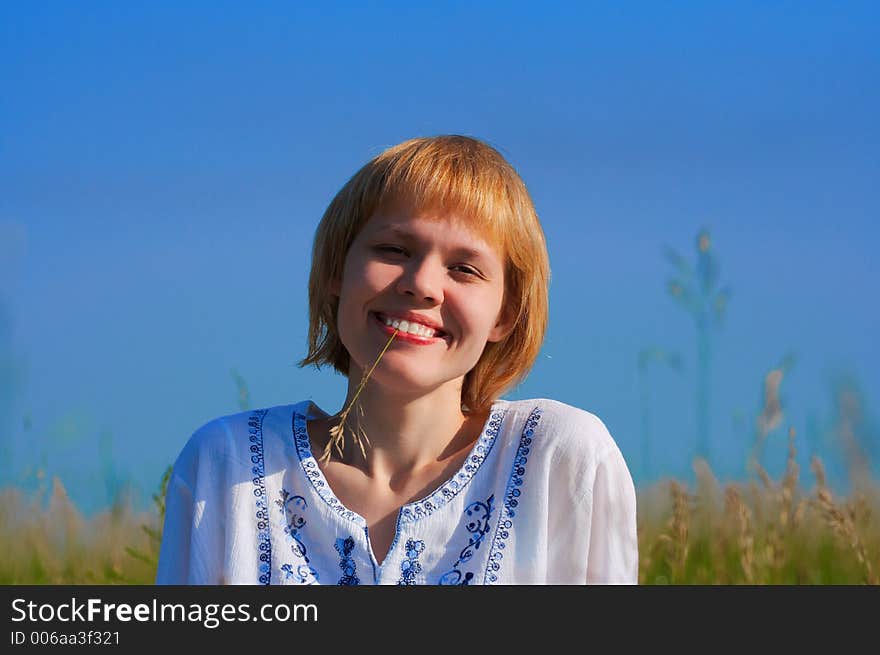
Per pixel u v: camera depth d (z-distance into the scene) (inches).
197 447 129.2
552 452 124.3
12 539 180.7
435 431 124.4
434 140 125.5
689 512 175.5
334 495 123.3
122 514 181.9
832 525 160.7
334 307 131.6
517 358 129.7
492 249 121.6
